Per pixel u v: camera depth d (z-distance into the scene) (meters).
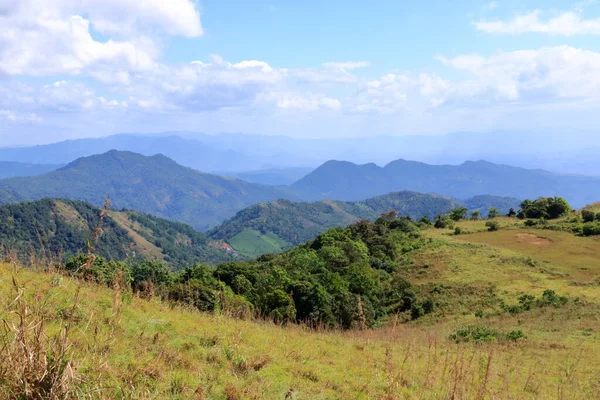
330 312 31.33
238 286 38.34
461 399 7.45
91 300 8.96
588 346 19.64
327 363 10.71
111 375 5.09
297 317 31.80
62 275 9.70
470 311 36.41
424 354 14.36
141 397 4.95
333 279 42.81
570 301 32.47
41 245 9.73
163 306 12.61
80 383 4.15
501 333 23.22
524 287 39.59
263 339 11.69
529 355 17.84
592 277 41.72
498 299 37.53
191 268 43.03
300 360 10.23
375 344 15.75
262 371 8.24
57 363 3.86
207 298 16.94
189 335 9.33
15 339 3.91
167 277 32.66
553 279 41.47
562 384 11.73
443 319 35.84
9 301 5.95
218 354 8.34
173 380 6.18
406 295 42.66
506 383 9.94
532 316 30.67
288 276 44.78
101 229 5.11
